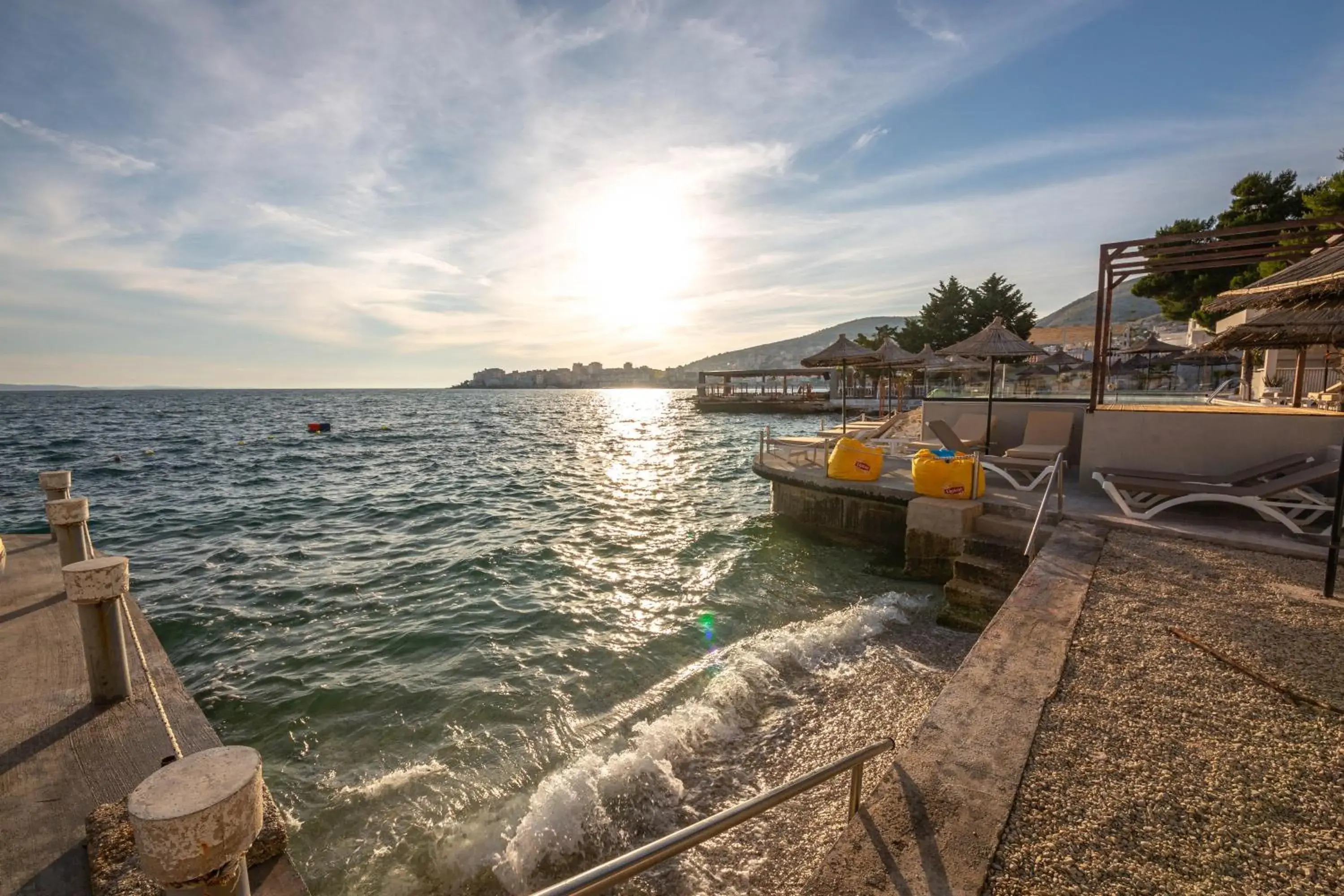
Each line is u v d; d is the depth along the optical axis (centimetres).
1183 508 832
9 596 504
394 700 595
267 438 4147
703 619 796
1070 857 248
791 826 409
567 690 612
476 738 527
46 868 229
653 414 7950
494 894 366
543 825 416
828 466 1169
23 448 3381
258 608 866
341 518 1540
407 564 1098
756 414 5825
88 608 333
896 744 492
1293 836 259
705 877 371
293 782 471
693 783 460
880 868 243
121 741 309
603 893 363
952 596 745
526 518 1520
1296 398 1159
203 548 1229
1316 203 1584
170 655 706
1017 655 423
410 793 456
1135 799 282
